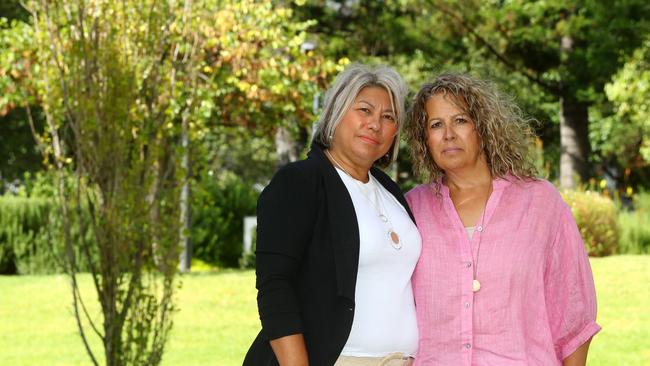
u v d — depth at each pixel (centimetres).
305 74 1401
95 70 613
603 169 3353
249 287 1209
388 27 2164
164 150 661
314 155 336
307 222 319
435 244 349
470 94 356
